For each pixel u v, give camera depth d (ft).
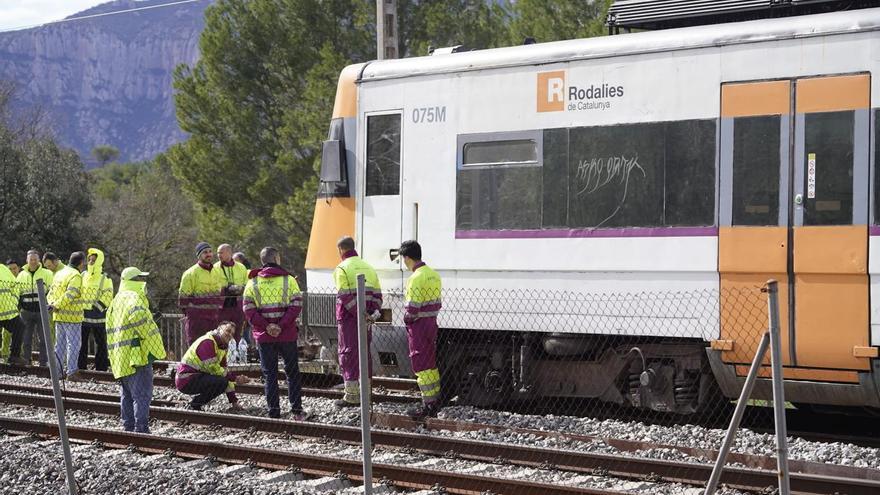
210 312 63.52
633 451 40.14
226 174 134.10
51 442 44.09
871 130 39.37
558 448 40.57
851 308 39.60
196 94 136.15
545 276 46.70
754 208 41.68
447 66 49.52
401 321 51.06
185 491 34.30
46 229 162.50
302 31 132.05
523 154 47.34
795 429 47.14
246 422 46.44
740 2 44.65
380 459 39.52
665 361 45.44
